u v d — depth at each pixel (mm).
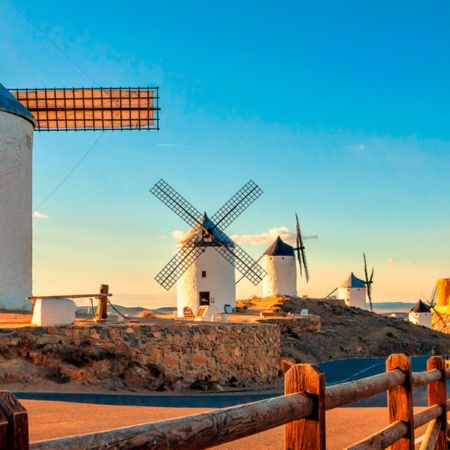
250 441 9227
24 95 34000
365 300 84250
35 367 17547
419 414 7637
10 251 27562
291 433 4785
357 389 5605
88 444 3039
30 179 29344
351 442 9758
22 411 2727
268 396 19172
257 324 25609
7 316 23422
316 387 4703
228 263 50500
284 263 69188
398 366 6977
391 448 7016
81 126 34938
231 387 21859
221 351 22359
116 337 19438
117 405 13945
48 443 2895
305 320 43250
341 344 42031
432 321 78188
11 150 28062
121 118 35000
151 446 3312
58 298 20062
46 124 34469
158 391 19000
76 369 17922
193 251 49906
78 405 12750
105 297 21641
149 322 23141
